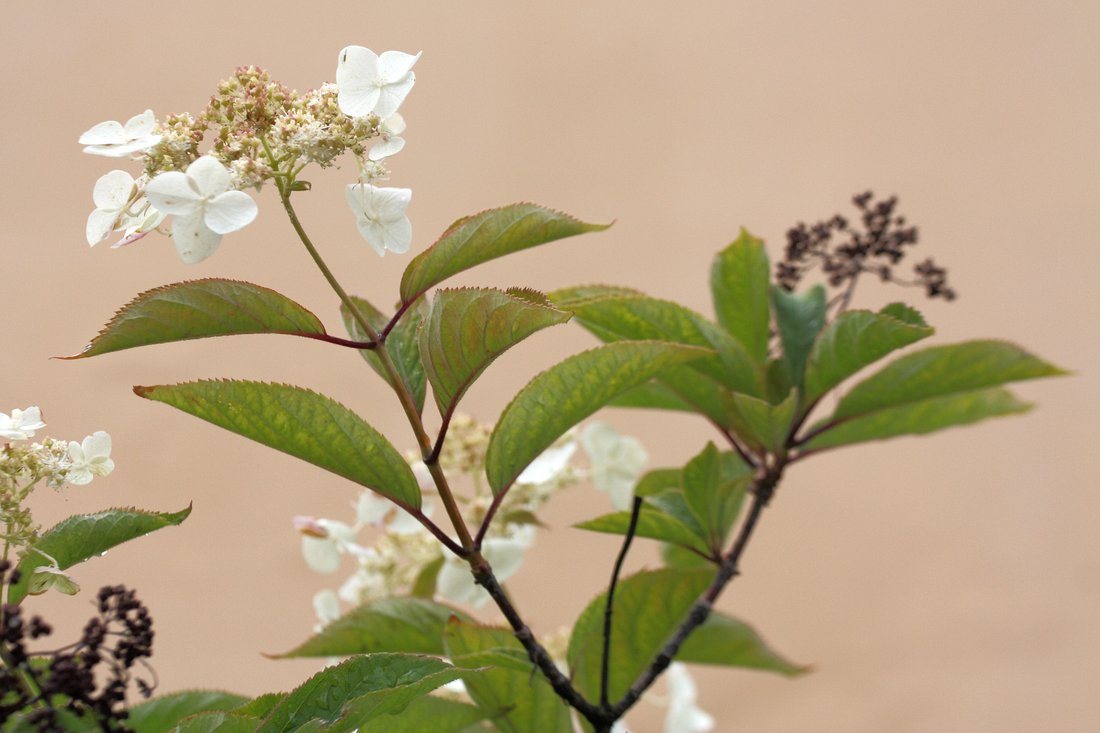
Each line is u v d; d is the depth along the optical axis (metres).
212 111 1.88
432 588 2.18
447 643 2.03
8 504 1.87
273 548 4.48
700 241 5.18
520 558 2.15
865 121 5.39
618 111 5.22
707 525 2.07
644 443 4.94
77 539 1.89
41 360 4.47
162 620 4.30
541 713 2.04
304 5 4.89
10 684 1.79
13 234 4.59
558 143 5.14
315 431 1.93
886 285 5.27
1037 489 5.25
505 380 4.82
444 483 1.94
